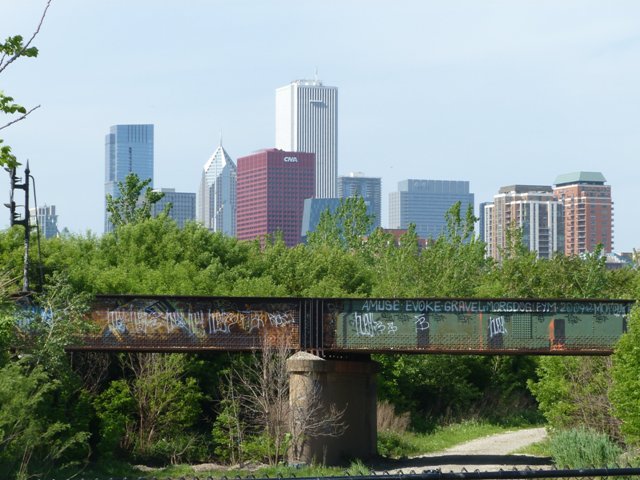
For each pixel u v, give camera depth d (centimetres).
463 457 6425
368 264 12644
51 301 5181
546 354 5750
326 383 5750
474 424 8756
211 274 7531
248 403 6309
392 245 12056
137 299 5691
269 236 9250
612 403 5647
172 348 5703
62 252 7100
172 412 6134
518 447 7212
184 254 7994
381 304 5791
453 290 10575
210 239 8344
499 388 9706
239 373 6366
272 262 8706
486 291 10894
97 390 6106
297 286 8625
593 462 4456
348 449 5881
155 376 6069
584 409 6538
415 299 5784
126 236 7956
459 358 9100
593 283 11625
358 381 5959
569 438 4647
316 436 5741
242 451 5884
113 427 5675
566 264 11888
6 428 4134
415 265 10788
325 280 8831
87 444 5353
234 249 8456
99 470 5381
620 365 5341
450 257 11181
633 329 5306
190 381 6219
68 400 5547
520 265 11775
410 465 5856
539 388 7038
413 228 11769
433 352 5756
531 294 11612
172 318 5712
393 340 5781
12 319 4519
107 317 5659
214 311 5750
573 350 5741
